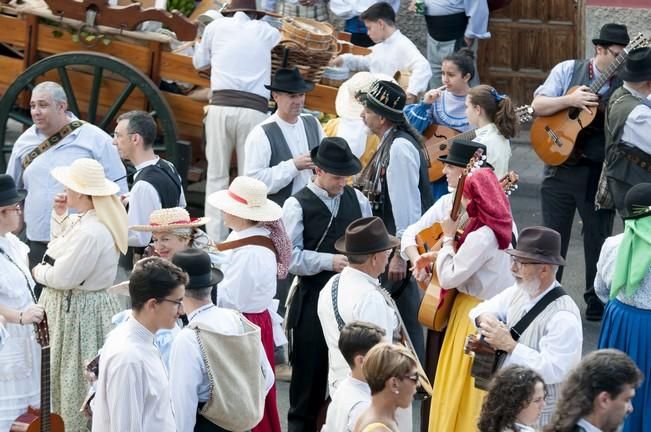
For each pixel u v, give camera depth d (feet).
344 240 53.67
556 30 104.78
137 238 63.31
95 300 57.36
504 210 53.16
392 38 85.35
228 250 54.65
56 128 67.87
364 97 62.95
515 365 40.70
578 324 49.16
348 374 49.26
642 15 100.63
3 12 81.51
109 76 80.23
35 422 52.85
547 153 73.10
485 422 40.19
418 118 76.28
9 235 56.44
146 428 44.88
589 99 71.77
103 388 44.98
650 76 68.44
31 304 53.88
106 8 78.64
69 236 56.70
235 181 55.31
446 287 53.72
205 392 47.57
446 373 54.39
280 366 67.05
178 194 64.49
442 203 57.82
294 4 95.76
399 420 45.70
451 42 96.78
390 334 49.62
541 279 49.55
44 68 78.79
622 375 38.75
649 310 55.93
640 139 68.74
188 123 81.10
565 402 39.34
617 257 56.34
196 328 47.52
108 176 68.74
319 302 50.93
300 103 67.67
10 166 68.90
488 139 64.85
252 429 53.78
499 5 98.37
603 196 70.79
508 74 106.63
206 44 77.05
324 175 58.80
